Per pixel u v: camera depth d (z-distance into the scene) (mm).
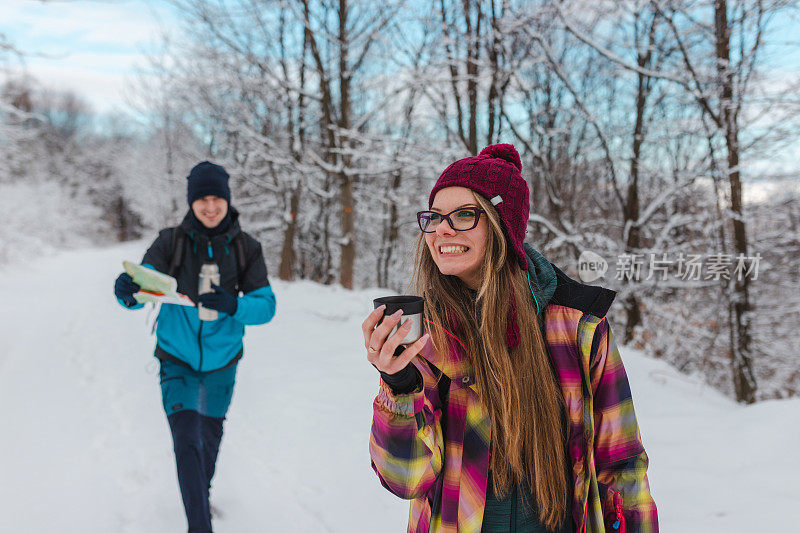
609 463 1193
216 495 3129
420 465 1086
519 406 1130
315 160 13406
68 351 7109
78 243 47344
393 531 2766
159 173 30094
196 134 20703
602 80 13844
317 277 23078
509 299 1184
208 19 13586
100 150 62625
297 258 23719
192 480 2387
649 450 3775
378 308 998
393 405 1057
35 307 11250
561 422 1172
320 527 2793
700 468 3406
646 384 5793
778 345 12219
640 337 10688
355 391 5168
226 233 2773
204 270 2703
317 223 20578
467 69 11594
